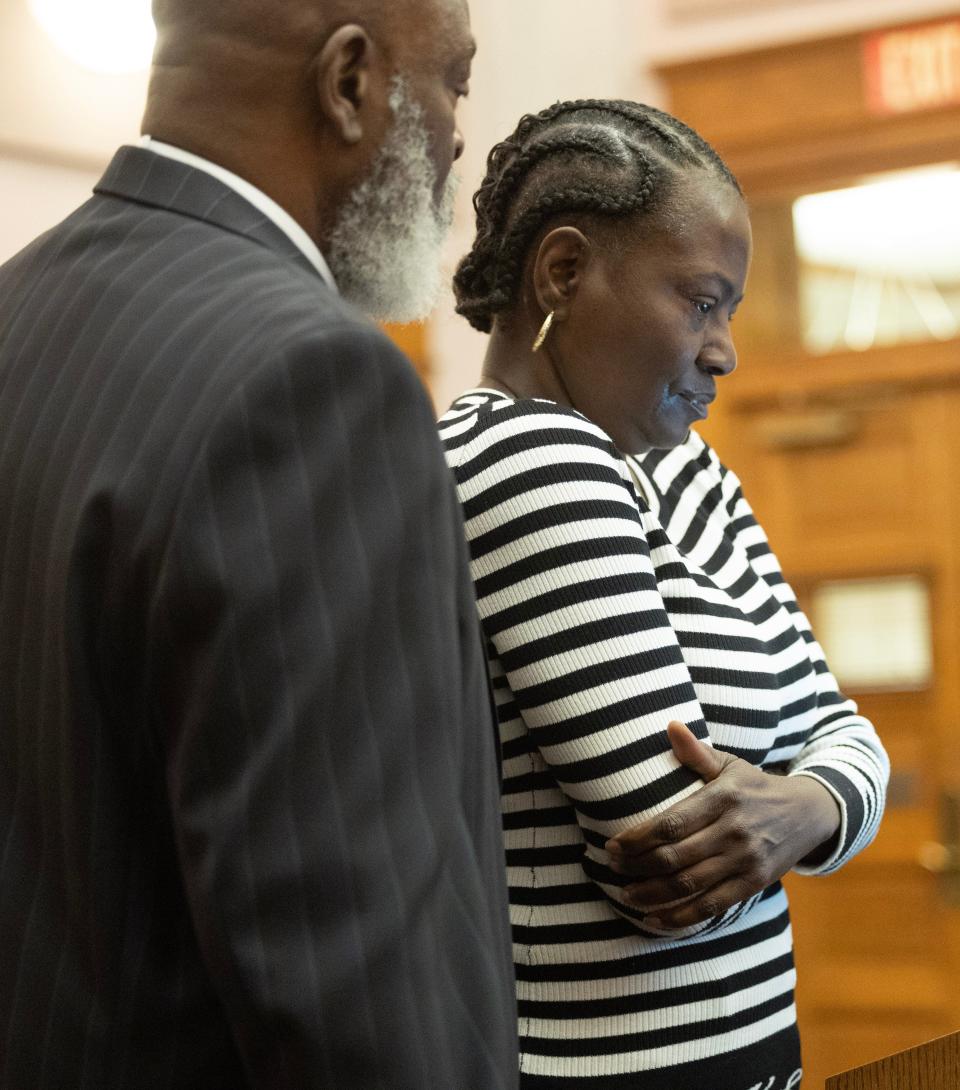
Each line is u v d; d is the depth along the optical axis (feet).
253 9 5.96
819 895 25.91
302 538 5.05
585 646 7.09
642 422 8.11
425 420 5.42
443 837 5.15
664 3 24.82
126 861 5.27
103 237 6.05
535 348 8.11
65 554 5.25
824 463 26.37
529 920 7.54
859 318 25.81
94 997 5.24
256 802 4.89
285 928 4.87
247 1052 4.98
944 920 25.16
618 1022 7.43
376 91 6.07
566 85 25.04
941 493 25.67
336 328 5.24
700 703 7.63
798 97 24.34
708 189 7.88
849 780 8.30
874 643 26.09
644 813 7.04
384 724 5.08
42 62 19.40
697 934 7.48
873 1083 7.89
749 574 8.73
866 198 24.97
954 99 23.47
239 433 5.07
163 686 5.10
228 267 5.69
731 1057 7.59
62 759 5.25
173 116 6.12
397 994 4.92
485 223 8.47
